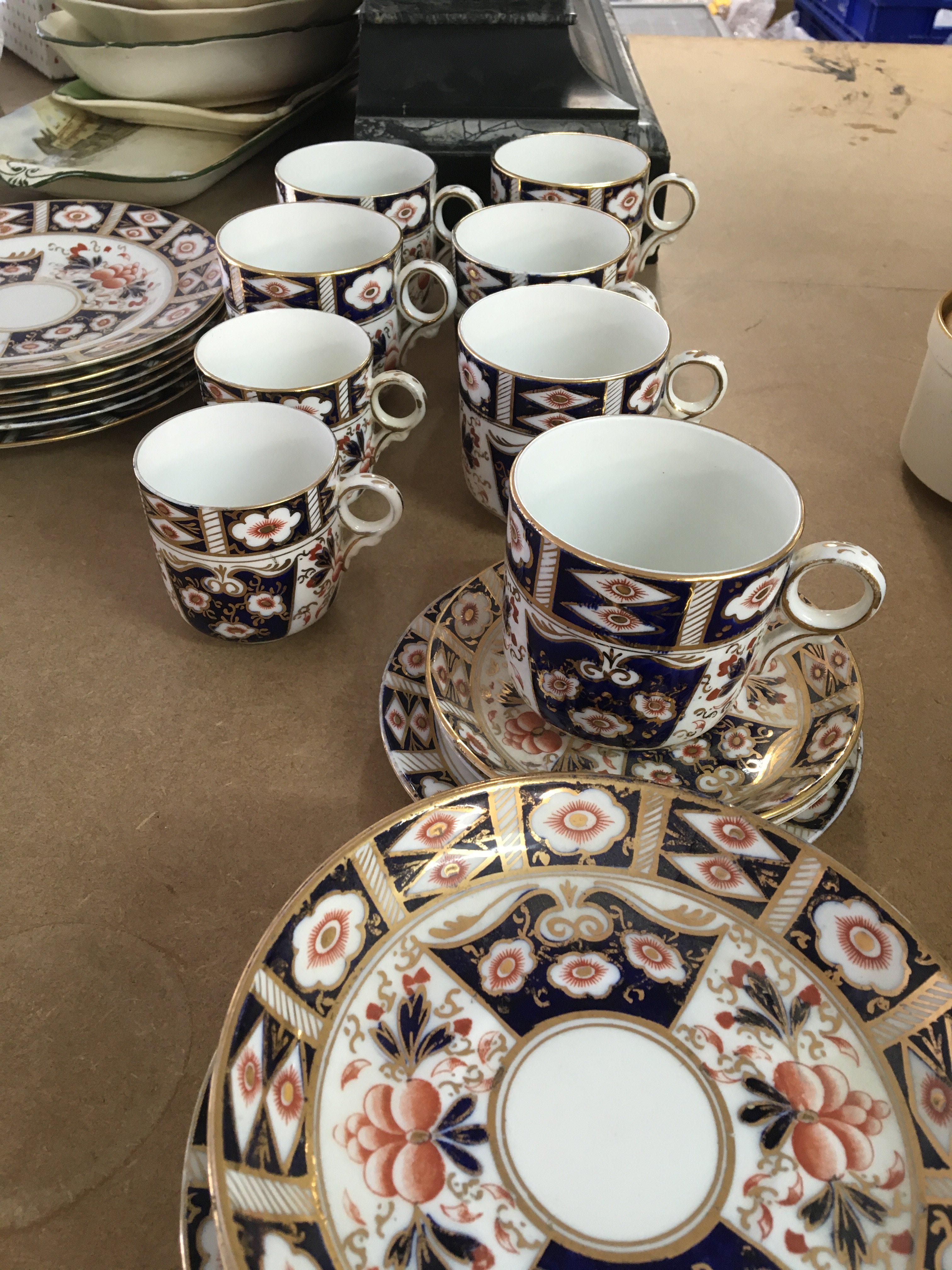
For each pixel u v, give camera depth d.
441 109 0.83
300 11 0.89
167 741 0.48
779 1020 0.33
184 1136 0.34
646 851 0.37
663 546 0.46
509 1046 0.33
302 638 0.54
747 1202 0.29
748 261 0.89
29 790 0.45
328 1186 0.28
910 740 0.48
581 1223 0.29
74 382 0.62
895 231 0.94
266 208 0.65
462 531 0.61
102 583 0.57
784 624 0.42
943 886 0.42
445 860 0.36
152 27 0.86
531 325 0.55
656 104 1.15
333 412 0.54
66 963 0.39
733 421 0.70
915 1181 0.29
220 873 0.42
